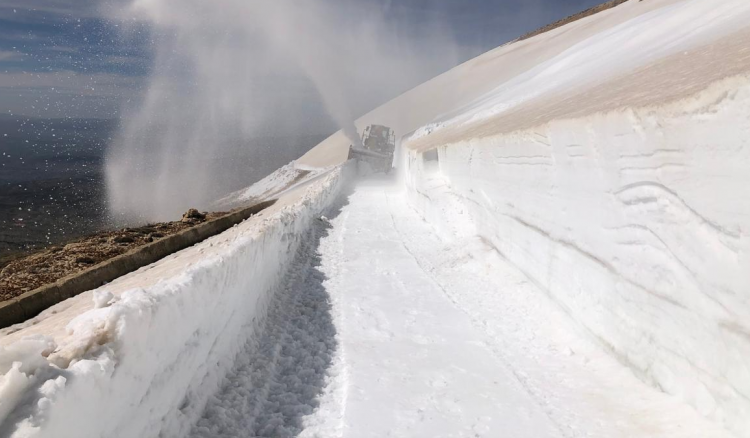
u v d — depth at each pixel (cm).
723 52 495
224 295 415
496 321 573
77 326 253
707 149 304
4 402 183
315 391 411
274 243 696
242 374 405
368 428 355
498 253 759
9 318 665
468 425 363
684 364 343
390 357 481
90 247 1167
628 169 387
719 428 308
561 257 524
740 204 283
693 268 326
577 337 487
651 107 352
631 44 1853
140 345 261
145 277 797
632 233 391
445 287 722
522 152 621
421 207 1412
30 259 1053
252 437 336
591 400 386
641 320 389
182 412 312
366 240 1097
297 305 636
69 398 200
